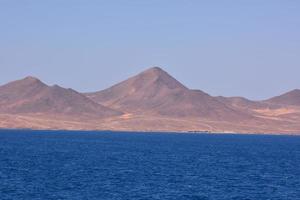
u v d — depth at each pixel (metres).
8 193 110.69
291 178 145.25
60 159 197.38
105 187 121.06
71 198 106.56
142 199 107.12
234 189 122.12
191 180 136.25
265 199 110.25
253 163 195.50
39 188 117.75
